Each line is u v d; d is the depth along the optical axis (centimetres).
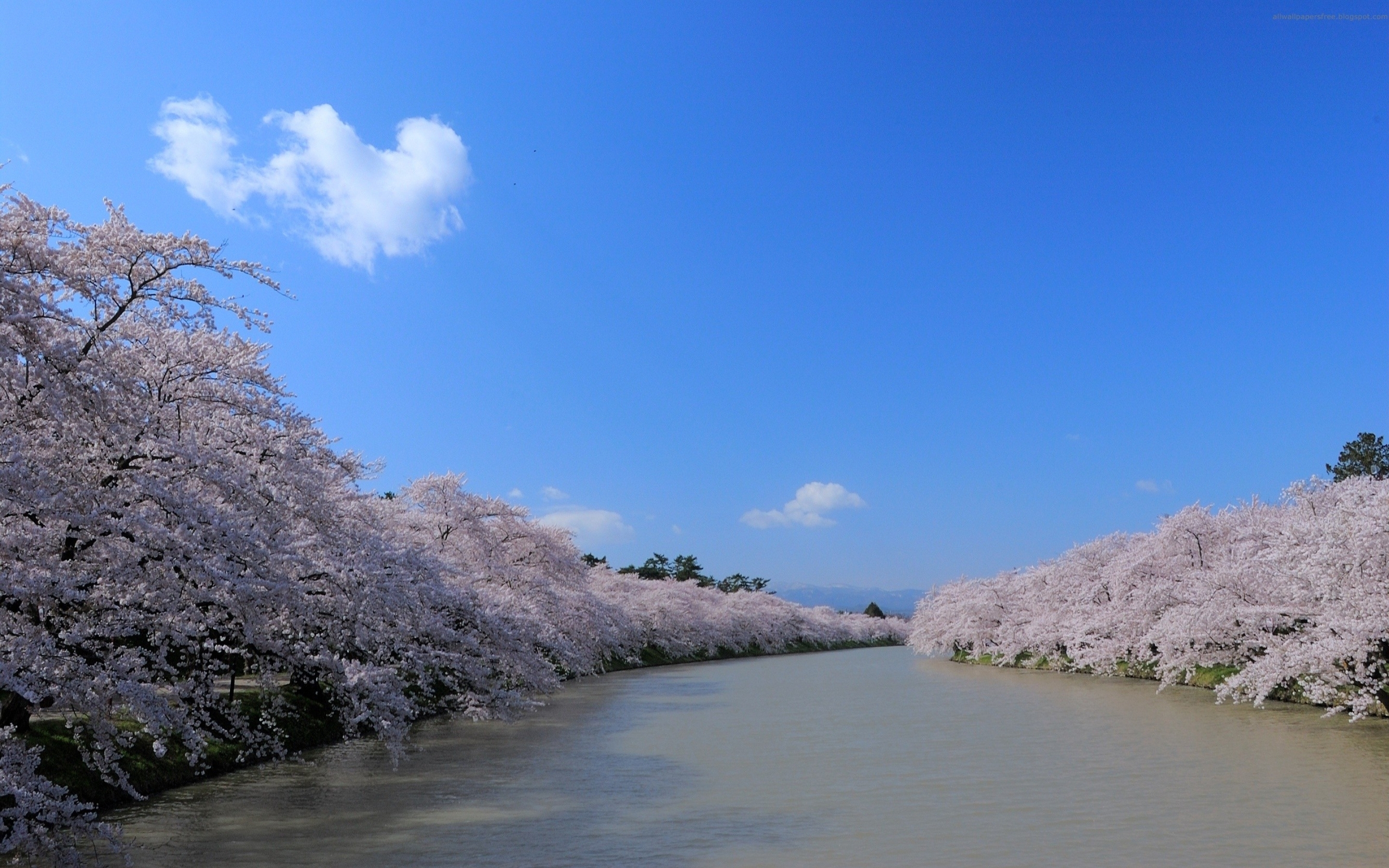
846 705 2936
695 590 7350
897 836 1223
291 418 1548
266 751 1758
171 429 1382
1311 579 2195
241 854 1140
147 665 1283
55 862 962
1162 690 3053
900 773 1689
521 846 1183
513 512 3284
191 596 1240
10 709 1295
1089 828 1240
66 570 1065
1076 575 4406
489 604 2291
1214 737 1981
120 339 1352
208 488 1364
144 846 1178
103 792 1361
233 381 1491
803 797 1485
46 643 985
